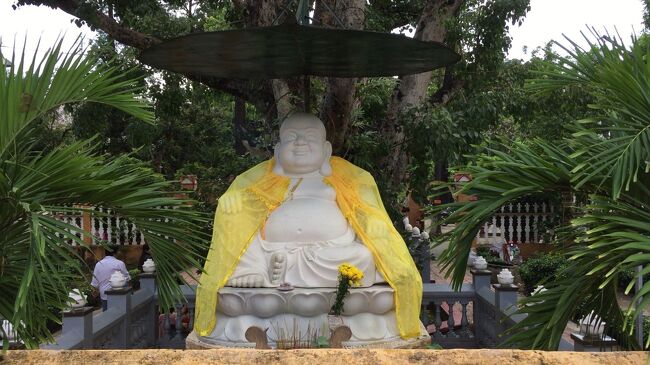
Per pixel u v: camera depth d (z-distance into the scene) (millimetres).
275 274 5469
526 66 8961
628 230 3102
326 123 7062
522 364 2289
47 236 3088
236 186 6070
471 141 7883
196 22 11641
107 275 8977
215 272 5570
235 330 5359
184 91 11375
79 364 2334
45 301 3564
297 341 5184
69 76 3338
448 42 8383
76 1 8594
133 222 3799
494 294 7277
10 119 3172
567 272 3900
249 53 4570
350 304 5320
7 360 2350
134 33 8633
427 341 5555
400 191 8789
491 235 15539
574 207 3850
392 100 8500
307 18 4898
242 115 11531
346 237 5746
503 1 8039
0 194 3094
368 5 9367
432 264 14125
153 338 7824
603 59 3309
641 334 3871
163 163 17047
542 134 9891
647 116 3170
